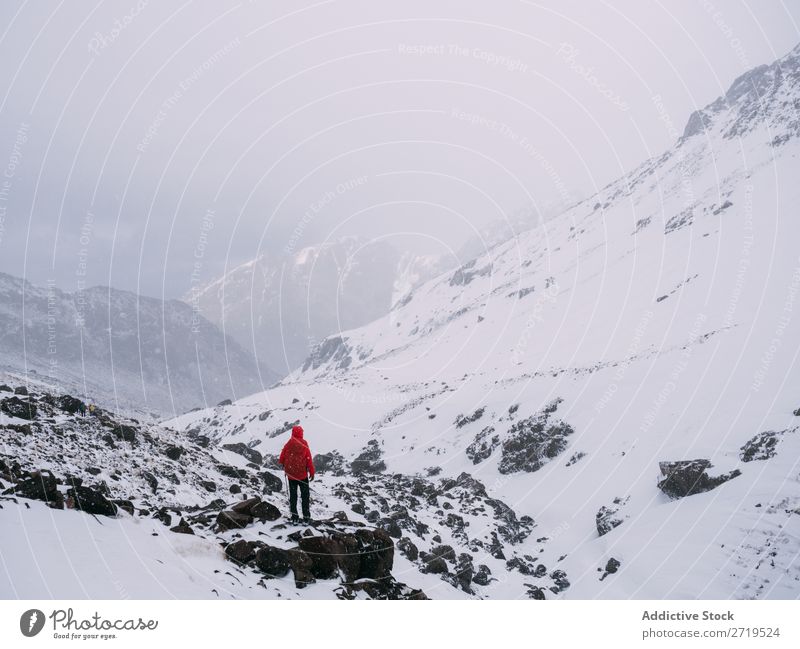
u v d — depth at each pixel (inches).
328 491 786.2
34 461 401.7
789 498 818.2
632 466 1330.0
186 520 403.2
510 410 2154.3
